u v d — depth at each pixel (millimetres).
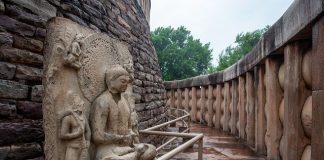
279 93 4492
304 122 3246
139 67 5305
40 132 2039
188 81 11961
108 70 2408
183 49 22859
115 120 2318
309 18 2707
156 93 6430
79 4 3123
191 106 11812
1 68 1780
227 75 8375
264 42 4699
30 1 2080
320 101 2510
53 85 1983
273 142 4406
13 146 1820
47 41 2018
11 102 1837
